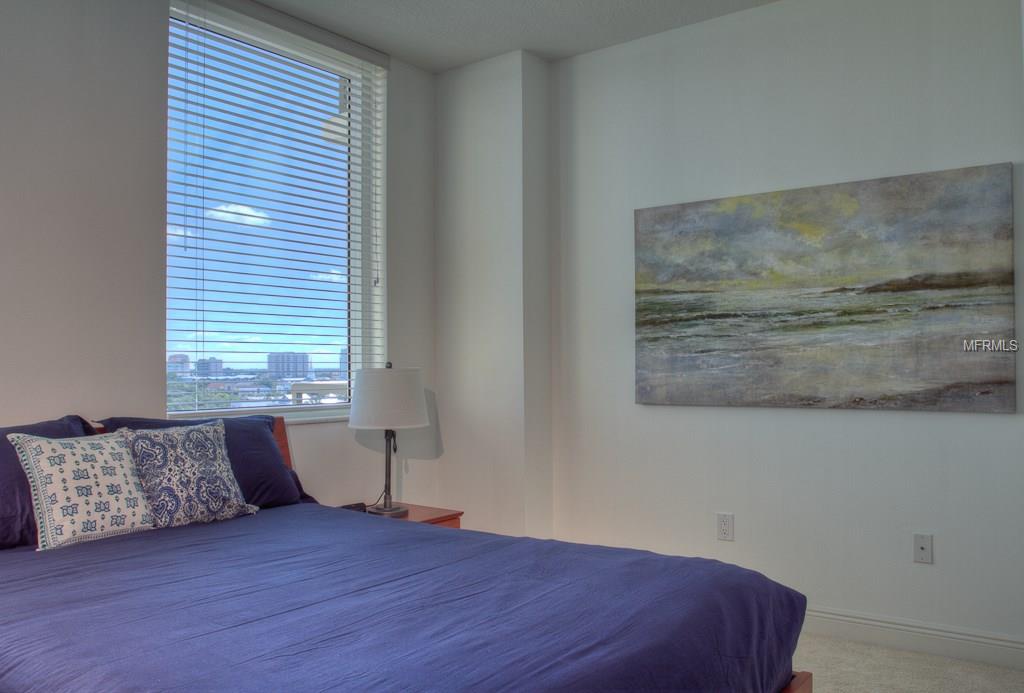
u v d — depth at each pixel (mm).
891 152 3121
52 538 2205
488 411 3932
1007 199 2877
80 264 2758
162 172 3010
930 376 3010
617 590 1781
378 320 3906
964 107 2982
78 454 2352
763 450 3383
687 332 3549
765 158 3398
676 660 1483
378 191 3928
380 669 1313
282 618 1589
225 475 2668
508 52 3896
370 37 3709
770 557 3354
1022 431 2863
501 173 3910
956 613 2967
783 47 3367
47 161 2682
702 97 3564
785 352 3312
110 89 2857
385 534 2398
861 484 3162
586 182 3896
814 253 3250
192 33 3225
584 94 3914
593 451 3844
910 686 2693
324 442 3609
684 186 3598
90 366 2775
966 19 2986
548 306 3973
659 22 3566
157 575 1922
